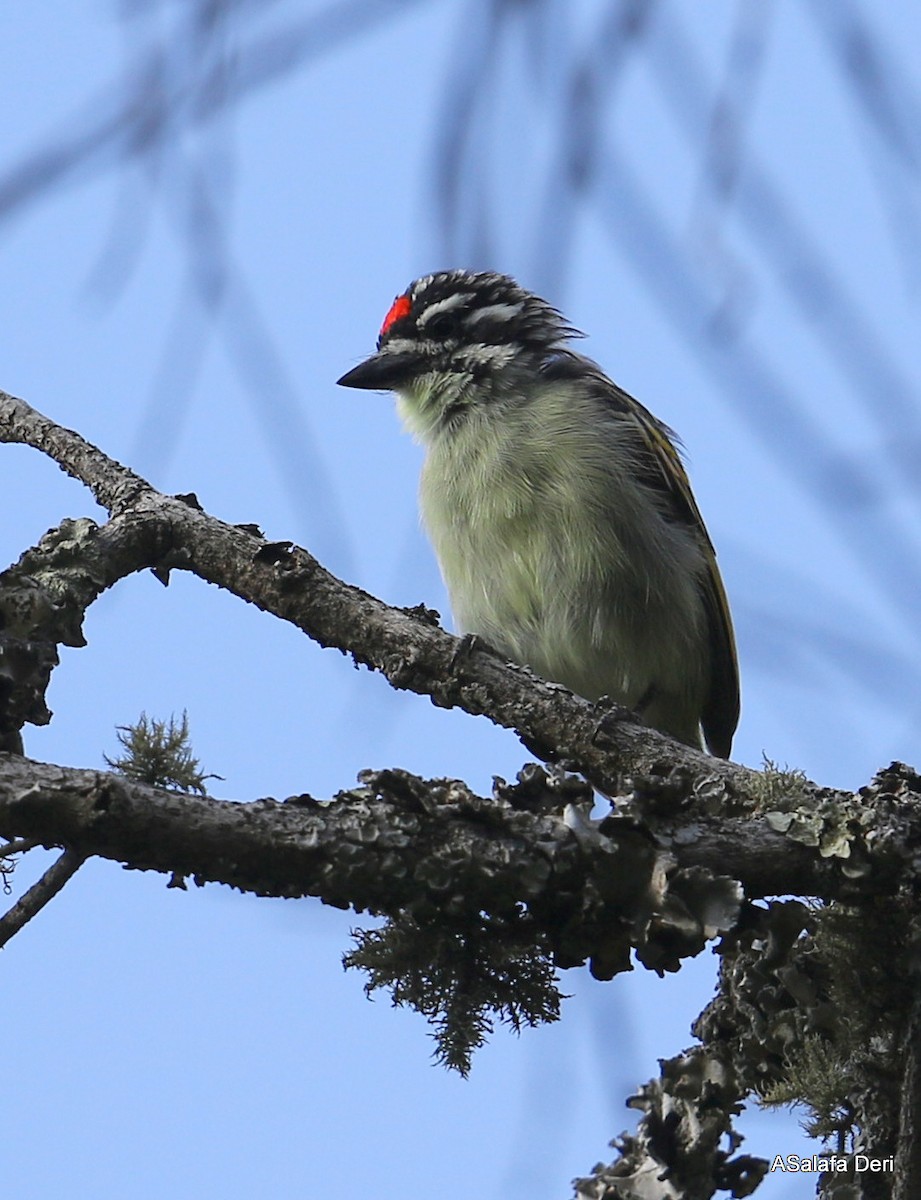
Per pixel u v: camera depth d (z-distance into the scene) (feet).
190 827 17.85
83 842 17.69
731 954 20.43
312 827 18.35
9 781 17.56
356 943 19.75
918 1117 19.57
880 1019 20.85
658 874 18.94
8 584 23.95
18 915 18.16
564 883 18.97
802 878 20.30
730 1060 22.24
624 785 21.40
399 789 18.88
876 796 20.93
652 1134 22.24
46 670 22.36
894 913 20.53
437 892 18.62
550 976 19.65
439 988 19.34
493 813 19.04
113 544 25.29
